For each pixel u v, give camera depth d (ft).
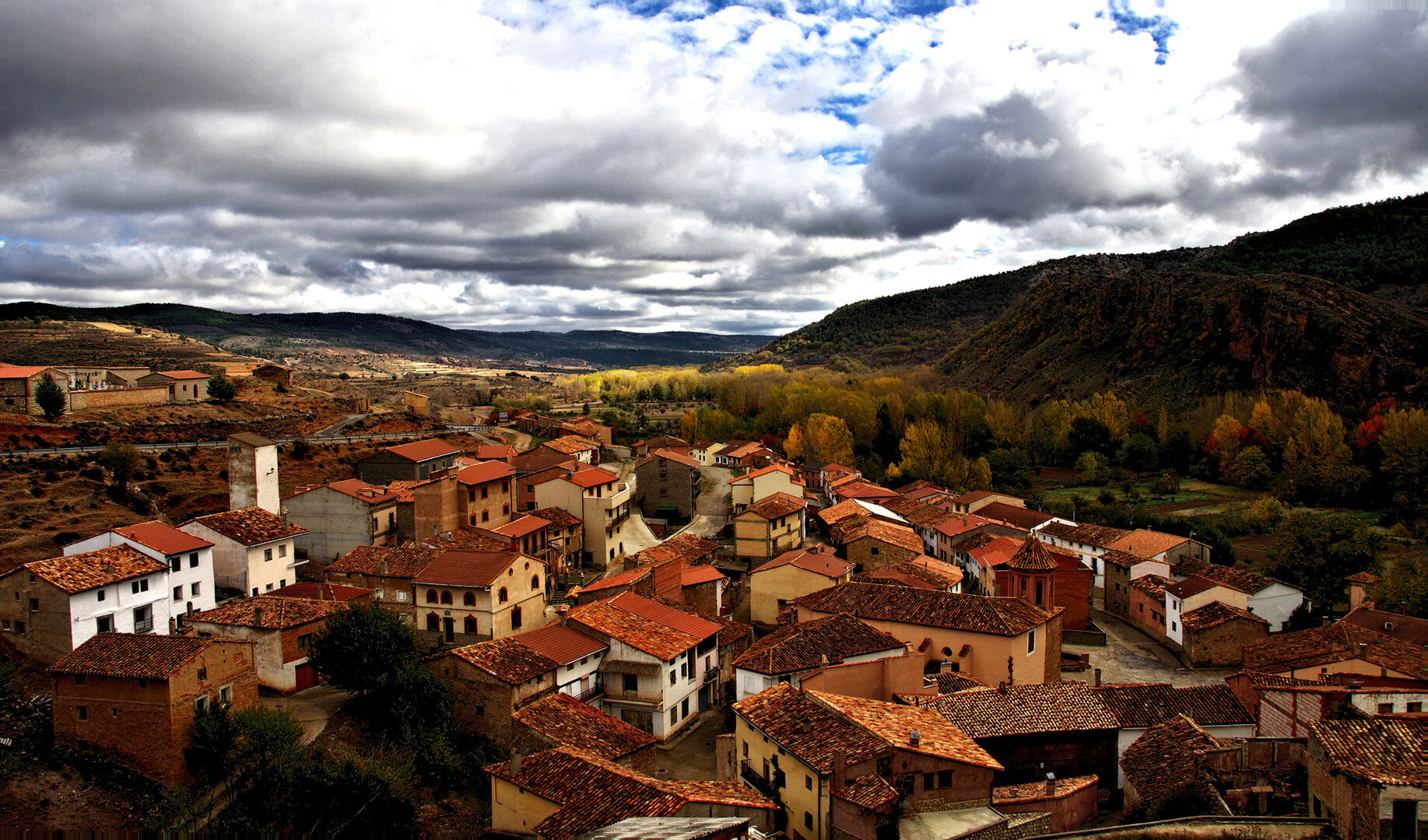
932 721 138.92
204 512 314.55
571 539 323.37
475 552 222.69
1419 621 227.40
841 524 358.23
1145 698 154.40
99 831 132.46
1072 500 479.41
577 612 195.93
